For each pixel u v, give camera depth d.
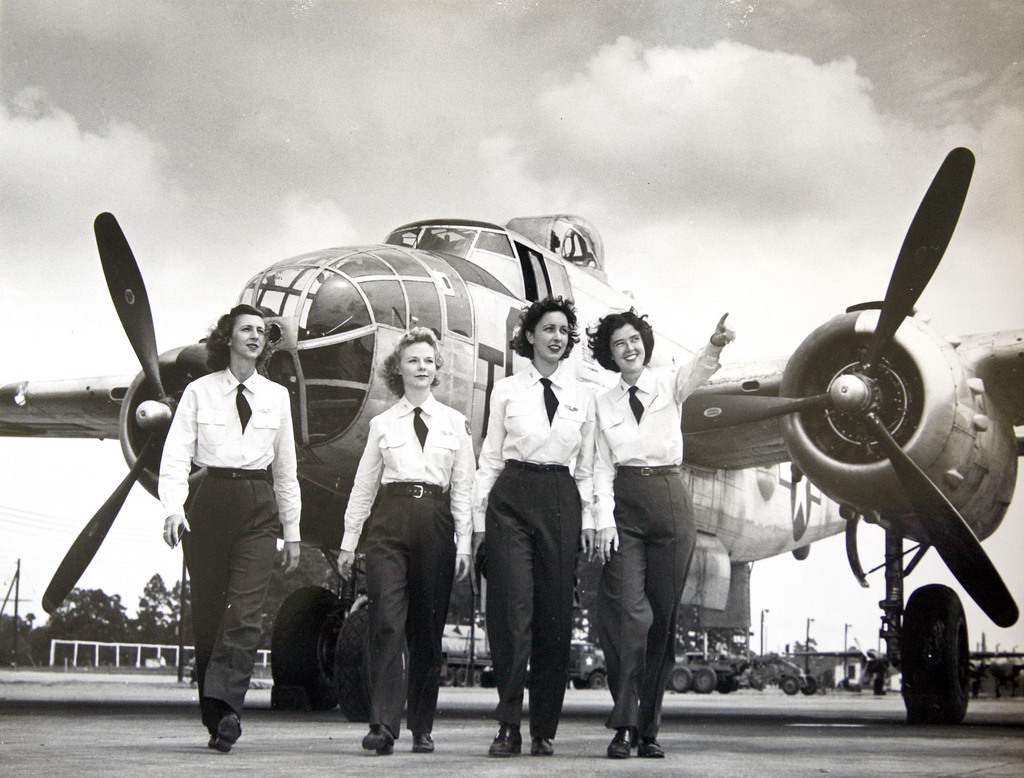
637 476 4.98
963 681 8.51
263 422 5.09
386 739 4.73
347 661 7.35
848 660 31.42
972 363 8.23
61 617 35.25
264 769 4.06
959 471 7.77
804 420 8.16
